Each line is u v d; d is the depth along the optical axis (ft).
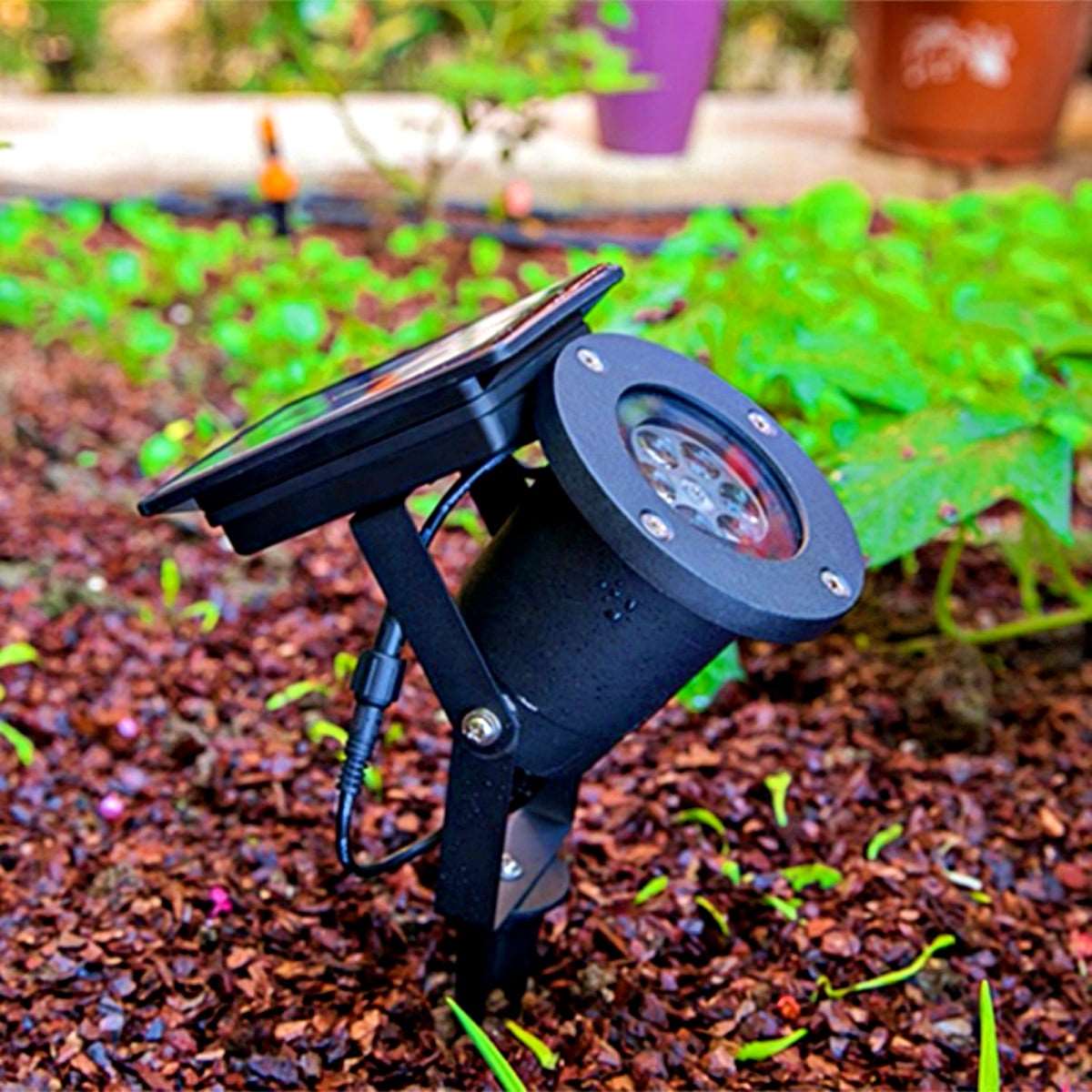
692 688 2.02
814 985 1.69
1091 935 1.79
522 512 1.35
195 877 1.81
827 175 4.73
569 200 4.53
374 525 1.27
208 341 3.46
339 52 4.39
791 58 7.19
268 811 1.93
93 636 2.33
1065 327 2.20
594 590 1.29
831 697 2.21
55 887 1.80
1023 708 2.22
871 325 2.26
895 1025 1.64
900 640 2.35
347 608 2.44
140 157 4.47
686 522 1.20
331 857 1.84
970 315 2.23
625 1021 1.61
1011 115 4.74
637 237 4.33
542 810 1.53
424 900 1.77
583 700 1.32
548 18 4.04
